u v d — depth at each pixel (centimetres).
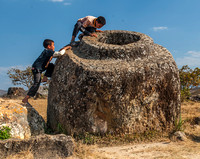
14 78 2347
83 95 532
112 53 589
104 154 451
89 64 556
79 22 690
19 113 547
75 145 481
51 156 424
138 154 455
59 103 576
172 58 623
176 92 602
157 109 570
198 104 1148
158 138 553
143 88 543
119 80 523
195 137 568
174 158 423
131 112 536
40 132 568
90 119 537
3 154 411
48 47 629
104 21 693
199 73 1386
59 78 590
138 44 616
